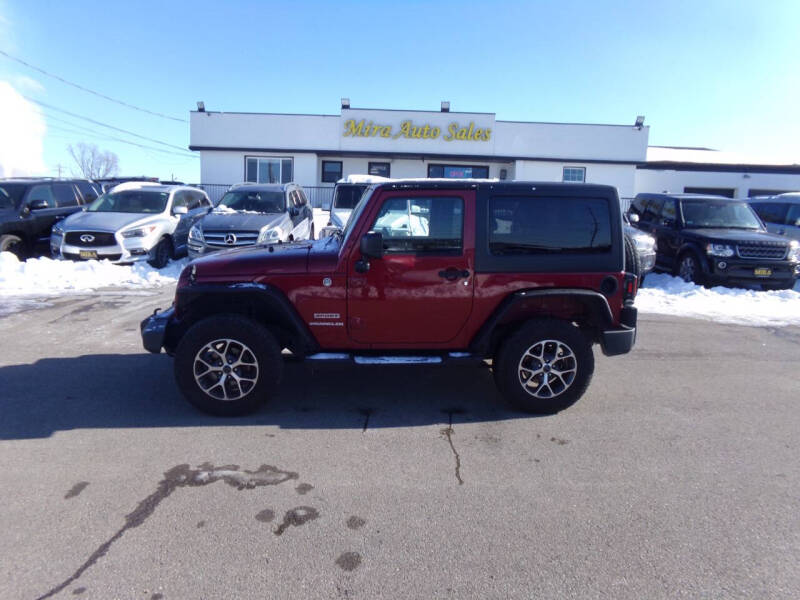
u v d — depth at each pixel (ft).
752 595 8.73
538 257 15.19
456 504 11.18
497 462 12.99
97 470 12.28
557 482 12.12
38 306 28.43
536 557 9.57
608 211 15.30
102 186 53.26
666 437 14.51
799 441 14.40
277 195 41.37
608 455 13.43
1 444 13.44
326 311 15.17
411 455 13.26
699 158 98.63
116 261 37.27
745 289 35.88
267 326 16.25
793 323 27.86
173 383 17.81
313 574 9.06
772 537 10.23
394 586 8.82
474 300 15.21
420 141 84.48
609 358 21.63
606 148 84.58
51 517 10.50
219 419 15.14
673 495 11.65
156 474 12.16
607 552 9.73
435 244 15.08
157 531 10.13
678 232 39.45
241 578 8.94
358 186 44.24
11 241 37.93
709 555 9.69
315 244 17.16
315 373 19.13
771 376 19.67
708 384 18.74
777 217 45.78
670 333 25.57
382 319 15.25
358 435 14.33
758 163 92.07
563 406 15.72
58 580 8.82
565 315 16.11
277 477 12.12
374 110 83.51
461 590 8.75
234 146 84.28
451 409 16.16
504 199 15.11
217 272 15.10
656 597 8.66
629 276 15.55
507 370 15.40
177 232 41.86
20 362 19.67
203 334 14.69
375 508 11.00
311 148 84.43
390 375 19.03
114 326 24.71
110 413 15.42
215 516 10.63
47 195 41.96
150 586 8.73
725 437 14.56
